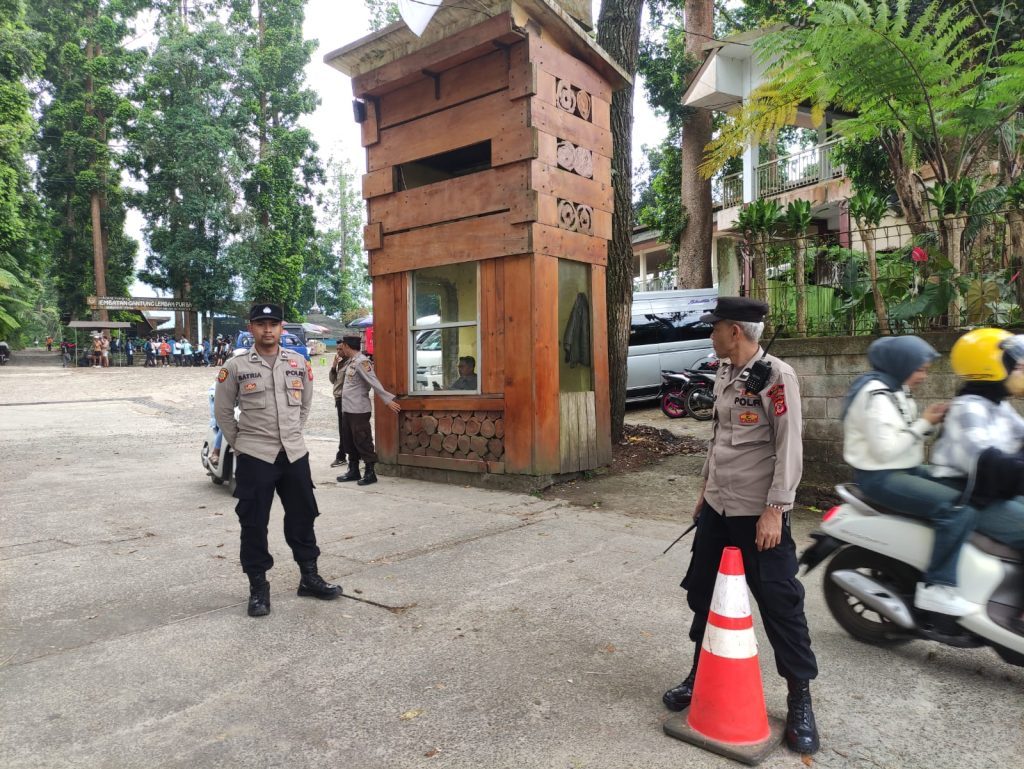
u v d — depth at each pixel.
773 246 7.54
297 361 4.37
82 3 40.69
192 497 7.47
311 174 42.94
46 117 40.59
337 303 65.88
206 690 3.18
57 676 3.31
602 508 6.80
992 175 8.74
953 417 3.38
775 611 2.74
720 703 2.71
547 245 7.44
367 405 8.17
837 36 7.42
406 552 5.38
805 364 6.87
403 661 3.48
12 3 30.62
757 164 18.86
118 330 40.03
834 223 18.12
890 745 2.74
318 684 3.24
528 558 5.20
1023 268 6.39
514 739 2.77
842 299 7.28
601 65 8.10
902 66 7.47
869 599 3.54
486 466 7.79
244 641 3.72
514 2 7.00
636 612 4.11
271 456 4.13
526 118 7.27
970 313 6.17
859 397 3.51
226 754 2.67
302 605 4.26
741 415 2.83
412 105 8.23
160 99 40.44
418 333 8.48
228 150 38.31
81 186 38.69
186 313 43.28
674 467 8.62
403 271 8.50
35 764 2.59
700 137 18.12
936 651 3.63
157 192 39.00
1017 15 9.98
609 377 9.17
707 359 12.58
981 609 3.23
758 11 17.08
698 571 3.04
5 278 30.14
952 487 3.35
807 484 6.88
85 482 8.34
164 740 2.76
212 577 4.80
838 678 3.32
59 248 41.88
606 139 8.33
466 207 7.78
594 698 3.10
